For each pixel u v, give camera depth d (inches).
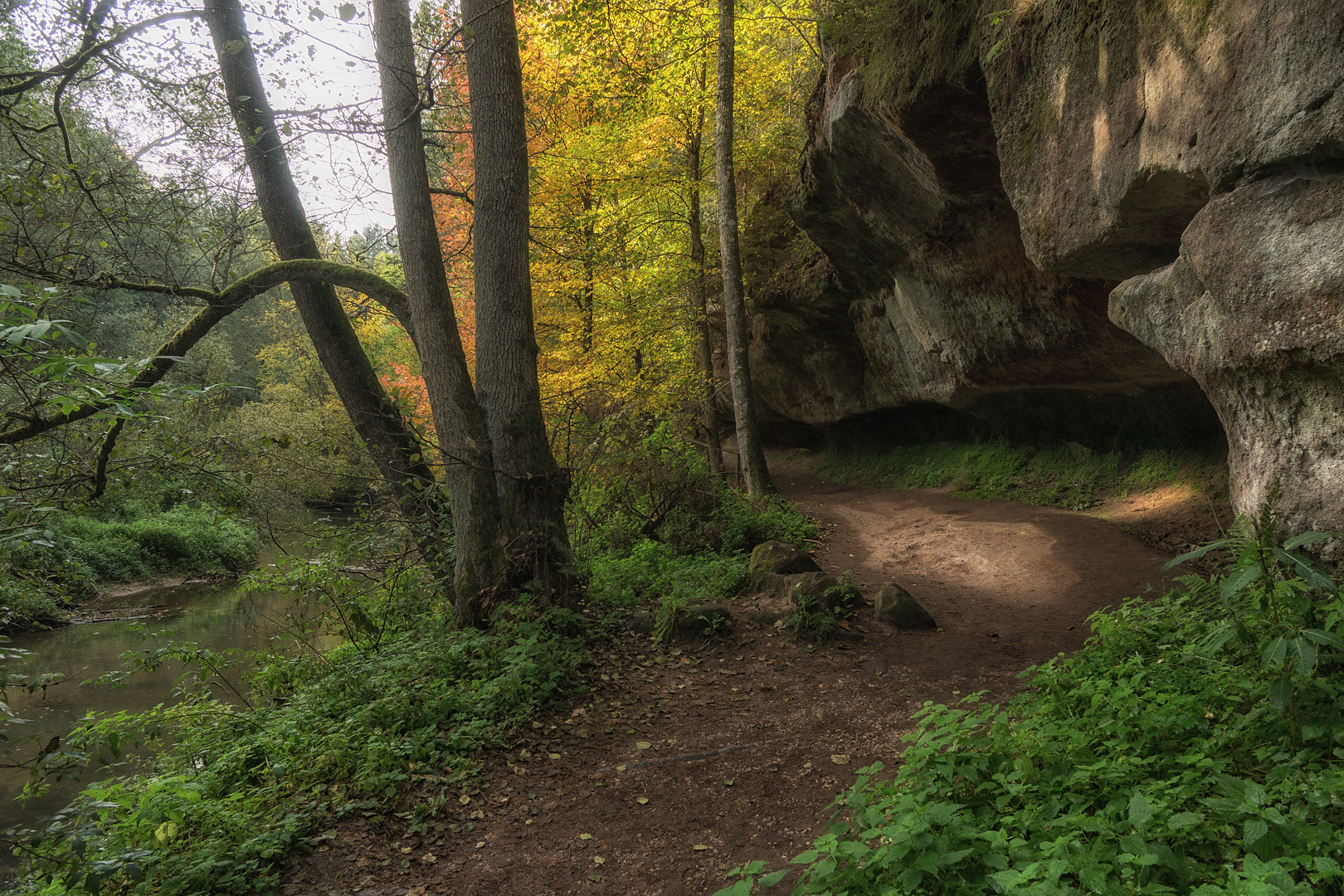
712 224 676.1
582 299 609.3
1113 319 222.2
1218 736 117.9
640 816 167.9
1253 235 152.1
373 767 181.9
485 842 159.6
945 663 245.1
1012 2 253.1
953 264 418.6
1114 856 87.7
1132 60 192.7
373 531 335.3
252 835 157.6
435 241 291.9
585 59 475.8
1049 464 512.7
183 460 237.1
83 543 718.5
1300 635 106.7
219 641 518.0
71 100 289.3
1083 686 148.6
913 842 94.2
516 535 285.1
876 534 463.8
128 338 750.5
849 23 350.9
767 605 301.7
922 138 328.2
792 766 184.7
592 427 450.3
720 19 486.6
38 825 271.0
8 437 212.7
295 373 1274.6
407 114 282.0
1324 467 146.6
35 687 157.2
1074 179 224.7
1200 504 378.9
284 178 337.7
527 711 215.5
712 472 493.7
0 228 215.0
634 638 284.8
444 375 287.7
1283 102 141.8
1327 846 85.0
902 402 620.7
